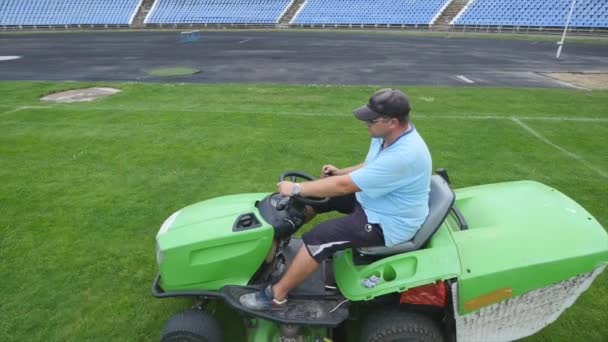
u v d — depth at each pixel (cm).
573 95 1045
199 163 610
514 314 237
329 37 2714
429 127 770
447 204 243
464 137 714
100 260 383
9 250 397
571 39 2522
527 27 2966
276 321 237
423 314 247
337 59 1756
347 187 232
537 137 714
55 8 3897
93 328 305
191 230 255
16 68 1591
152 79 1345
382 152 237
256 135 729
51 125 795
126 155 641
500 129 758
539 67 1542
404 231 240
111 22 3791
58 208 479
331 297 256
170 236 254
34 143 695
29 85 1223
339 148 667
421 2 3416
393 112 224
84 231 432
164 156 636
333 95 1064
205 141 701
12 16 3812
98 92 1118
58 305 328
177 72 1469
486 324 238
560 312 243
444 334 258
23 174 574
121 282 354
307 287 265
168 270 248
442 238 243
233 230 250
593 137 715
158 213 469
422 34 2872
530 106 930
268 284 258
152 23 3775
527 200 277
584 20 2814
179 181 551
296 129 763
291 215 258
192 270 248
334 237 239
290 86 1188
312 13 3603
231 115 859
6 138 720
